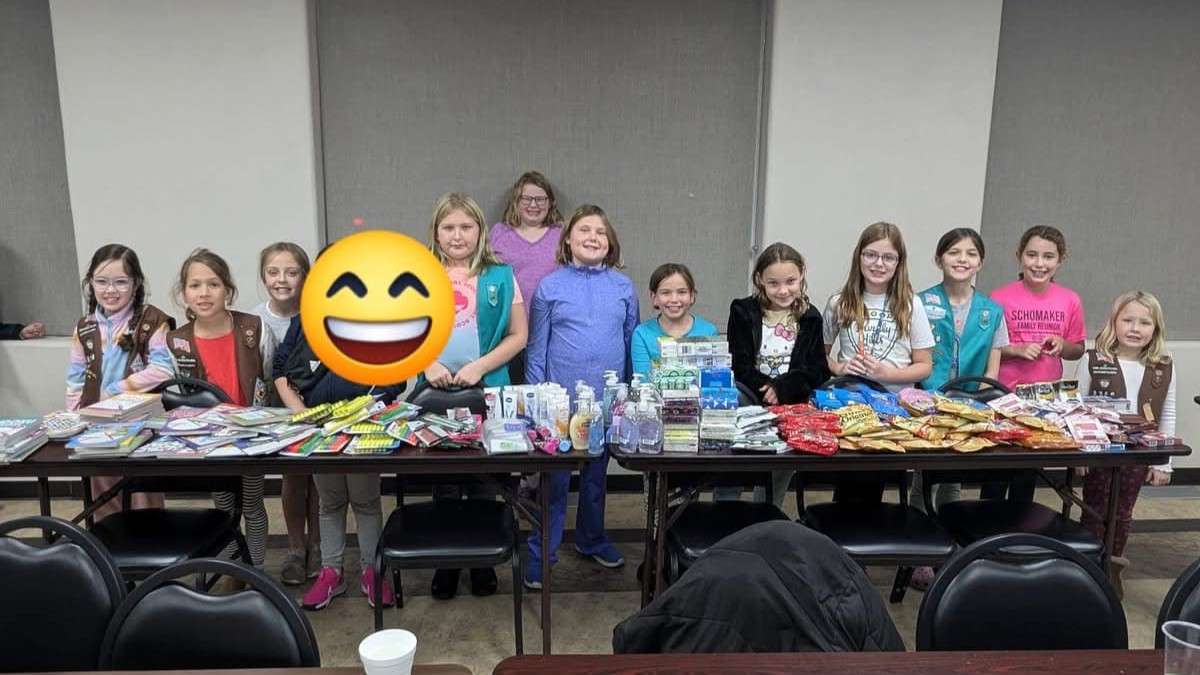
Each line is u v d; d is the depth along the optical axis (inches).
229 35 135.0
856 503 102.2
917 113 146.0
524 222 139.9
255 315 111.6
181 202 139.6
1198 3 151.4
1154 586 117.3
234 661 56.2
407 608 108.5
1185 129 156.7
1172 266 162.1
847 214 148.6
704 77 147.6
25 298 146.1
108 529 91.5
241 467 83.1
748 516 97.9
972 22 143.5
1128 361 112.3
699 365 95.1
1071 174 156.5
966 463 90.0
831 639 50.9
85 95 135.0
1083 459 90.8
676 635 52.5
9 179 141.9
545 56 144.3
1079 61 152.1
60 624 62.2
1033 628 61.1
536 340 113.6
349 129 143.9
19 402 142.3
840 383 109.3
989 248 157.9
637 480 159.2
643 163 149.8
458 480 100.0
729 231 154.0
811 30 141.8
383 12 140.4
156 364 107.4
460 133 145.7
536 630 103.2
